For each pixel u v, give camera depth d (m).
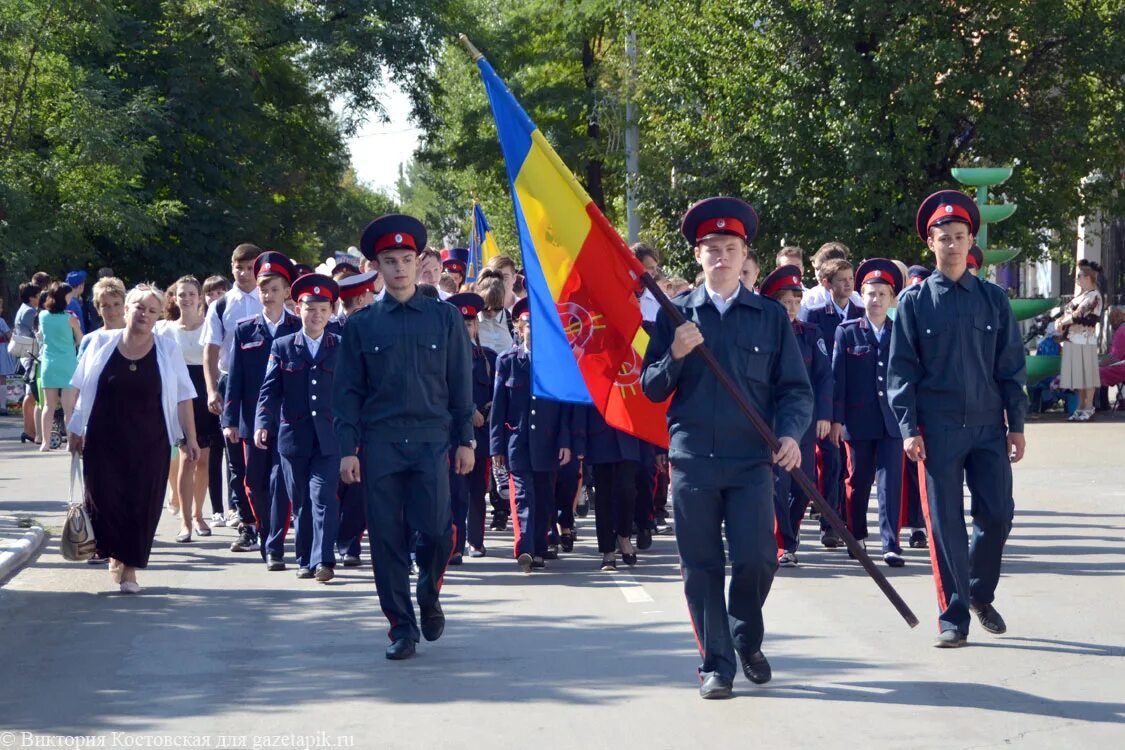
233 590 9.45
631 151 32.97
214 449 12.77
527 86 41.16
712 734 5.71
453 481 10.72
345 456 7.35
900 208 23.50
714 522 6.27
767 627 7.86
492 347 12.02
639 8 27.81
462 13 41.72
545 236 7.59
